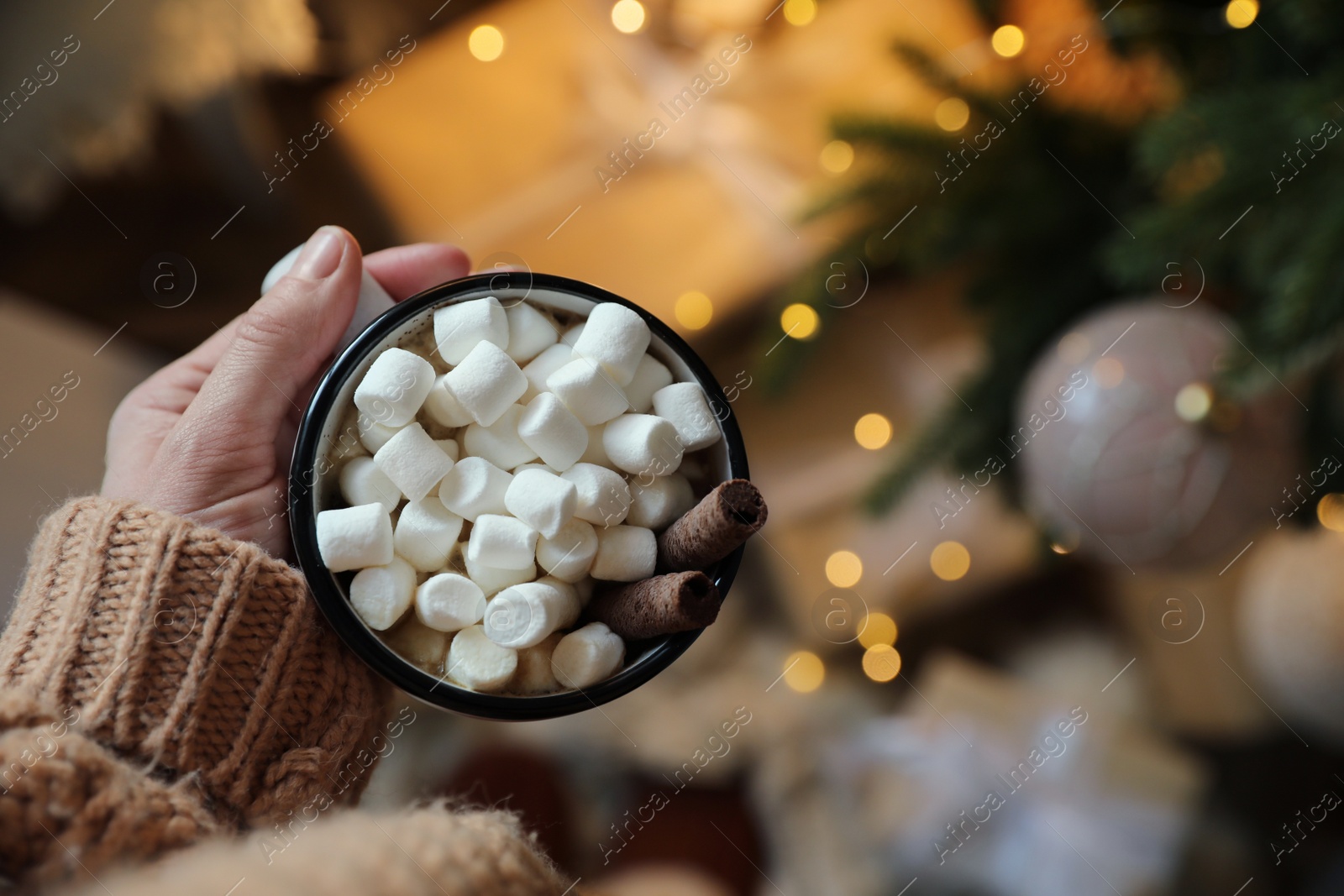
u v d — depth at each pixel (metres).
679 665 0.62
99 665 0.30
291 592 0.31
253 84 0.58
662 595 0.29
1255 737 0.60
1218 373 0.38
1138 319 0.40
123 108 0.52
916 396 0.64
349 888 0.26
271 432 0.34
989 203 0.44
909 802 0.58
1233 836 0.58
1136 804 0.57
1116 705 0.61
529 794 0.55
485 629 0.30
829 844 0.58
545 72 0.64
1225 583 0.61
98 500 0.31
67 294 0.56
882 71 0.62
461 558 0.31
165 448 0.34
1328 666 0.47
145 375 0.58
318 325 0.34
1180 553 0.41
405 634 0.31
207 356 0.37
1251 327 0.39
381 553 0.30
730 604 0.65
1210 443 0.39
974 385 0.46
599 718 0.59
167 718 0.30
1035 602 0.65
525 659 0.31
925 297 0.65
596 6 0.64
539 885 0.27
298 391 0.35
